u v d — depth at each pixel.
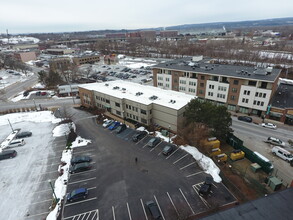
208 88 66.88
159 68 78.00
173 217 28.02
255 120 57.16
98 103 66.69
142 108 52.66
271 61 126.19
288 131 50.94
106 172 37.50
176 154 41.78
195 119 44.81
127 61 168.75
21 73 136.12
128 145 46.00
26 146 47.97
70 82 105.00
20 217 29.73
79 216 28.88
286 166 38.56
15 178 37.53
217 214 19.48
